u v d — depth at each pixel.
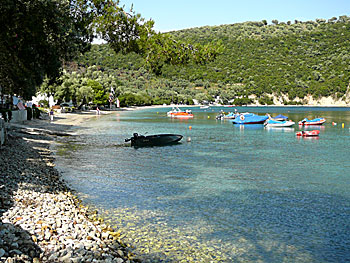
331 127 62.50
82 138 40.78
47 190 14.42
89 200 14.91
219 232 11.51
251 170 22.53
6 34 16.30
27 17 15.60
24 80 28.80
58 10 16.47
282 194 16.48
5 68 23.34
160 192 16.56
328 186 18.22
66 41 19.36
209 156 28.44
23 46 17.41
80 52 20.97
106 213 13.18
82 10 16.73
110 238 10.20
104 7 16.03
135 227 11.76
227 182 18.97
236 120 70.44
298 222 12.59
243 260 9.50
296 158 27.77
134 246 10.14
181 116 99.12
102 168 22.41
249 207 14.32
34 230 9.04
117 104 152.50
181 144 36.62
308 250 10.23
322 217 13.15
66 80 99.19
